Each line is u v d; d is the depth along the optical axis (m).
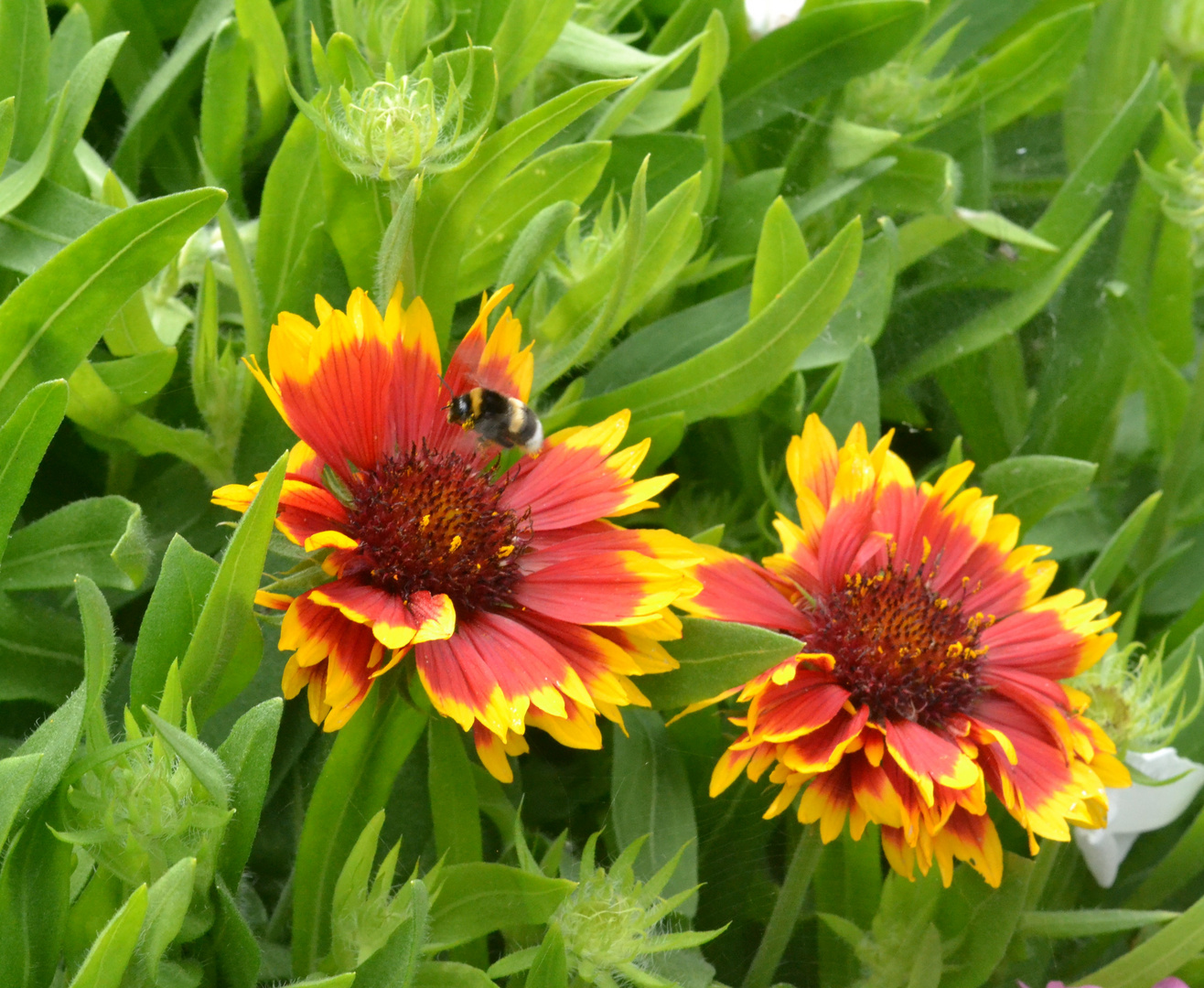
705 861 0.56
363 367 0.52
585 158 0.56
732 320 0.59
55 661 0.53
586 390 0.59
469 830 0.52
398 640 0.50
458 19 0.59
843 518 0.56
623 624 0.51
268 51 0.58
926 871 0.53
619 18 0.62
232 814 0.48
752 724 0.52
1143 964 0.56
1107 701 0.56
